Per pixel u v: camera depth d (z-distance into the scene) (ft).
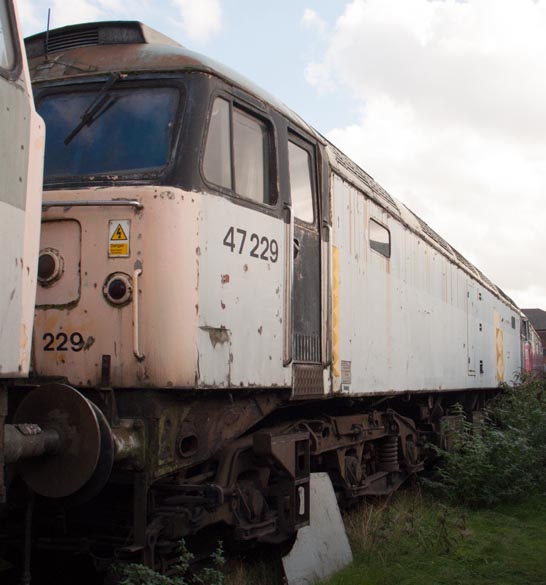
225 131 17.46
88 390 15.71
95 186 16.28
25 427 12.96
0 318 10.51
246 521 17.99
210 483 17.07
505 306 64.80
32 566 18.01
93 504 16.66
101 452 13.74
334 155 24.86
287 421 21.56
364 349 26.61
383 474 29.58
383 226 29.89
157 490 16.25
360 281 26.53
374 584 18.71
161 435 15.51
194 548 18.42
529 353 86.17
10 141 11.02
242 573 18.17
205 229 16.20
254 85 19.02
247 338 17.49
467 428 35.78
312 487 20.33
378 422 29.17
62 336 15.87
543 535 25.43
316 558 19.24
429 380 36.09
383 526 22.57
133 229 15.62
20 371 10.93
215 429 17.31
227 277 16.84
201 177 16.34
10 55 11.39
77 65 17.81
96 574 18.03
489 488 31.09
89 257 15.81
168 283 15.43
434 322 37.78
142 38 17.99
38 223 11.63
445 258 41.19
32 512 15.01
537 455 35.04
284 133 19.98
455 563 21.12
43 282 16.05
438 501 30.60
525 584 19.39
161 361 15.24
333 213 24.06
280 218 19.21
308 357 21.12
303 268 21.12
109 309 15.60
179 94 16.87
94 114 17.13
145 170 16.31
